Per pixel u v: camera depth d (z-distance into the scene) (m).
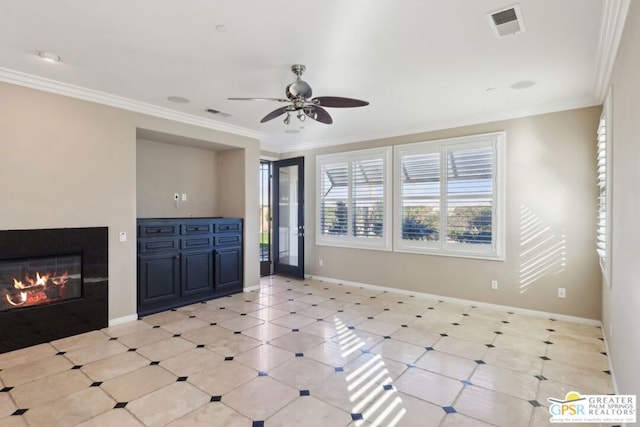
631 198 2.04
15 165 3.30
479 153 4.71
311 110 3.19
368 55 2.86
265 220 7.09
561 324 4.04
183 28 2.45
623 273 2.33
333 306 4.77
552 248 4.23
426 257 5.22
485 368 2.95
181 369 2.91
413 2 2.13
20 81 3.29
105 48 2.75
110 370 2.88
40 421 2.20
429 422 2.21
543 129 4.27
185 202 5.44
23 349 3.31
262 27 2.43
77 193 3.70
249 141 5.66
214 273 5.14
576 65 3.03
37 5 2.16
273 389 2.60
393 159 5.54
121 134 4.04
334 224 6.25
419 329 3.87
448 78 3.35
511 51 2.78
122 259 4.06
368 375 2.82
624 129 2.26
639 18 1.78
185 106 4.25
